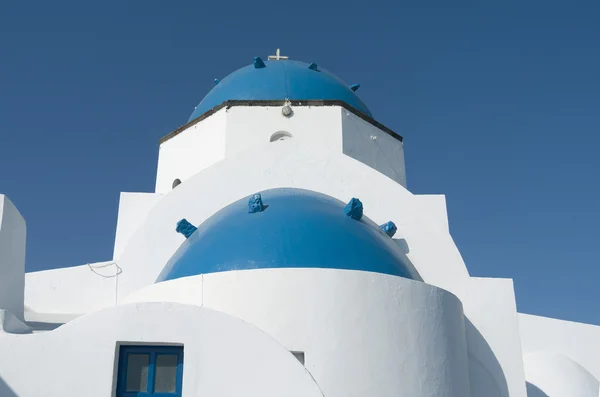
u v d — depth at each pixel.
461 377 8.84
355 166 11.76
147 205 13.43
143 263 11.08
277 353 6.75
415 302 8.47
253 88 14.15
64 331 6.83
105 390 6.64
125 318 6.88
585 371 14.13
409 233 11.14
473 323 10.39
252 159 11.73
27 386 6.59
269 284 8.01
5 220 8.48
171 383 6.88
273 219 9.38
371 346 7.87
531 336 15.09
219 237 9.30
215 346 6.79
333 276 8.07
